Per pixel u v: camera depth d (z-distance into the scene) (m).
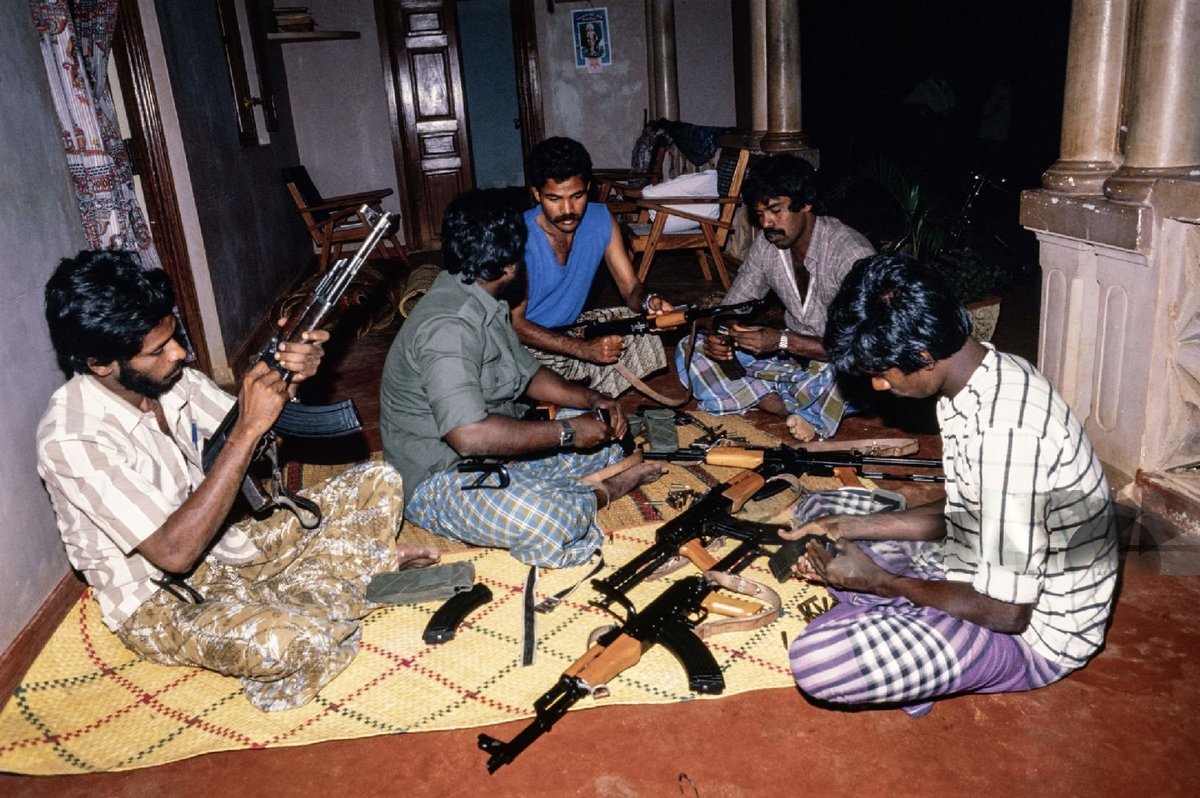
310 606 2.79
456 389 3.00
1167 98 3.18
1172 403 3.42
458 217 3.02
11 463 3.05
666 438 4.13
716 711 2.55
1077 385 3.83
